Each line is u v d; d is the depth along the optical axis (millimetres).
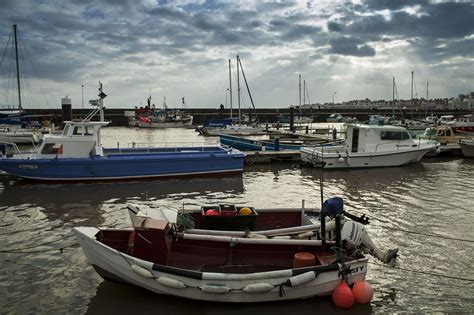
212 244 8953
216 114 86188
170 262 8836
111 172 20391
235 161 22703
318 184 20547
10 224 13156
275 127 62531
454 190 18812
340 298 7855
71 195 17594
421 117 87875
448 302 8203
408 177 22344
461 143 29828
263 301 7883
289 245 8898
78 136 20312
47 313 7633
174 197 17562
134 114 81188
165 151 24312
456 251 10836
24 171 19375
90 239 8336
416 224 13281
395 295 8469
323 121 99188
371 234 12219
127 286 8578
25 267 9641
